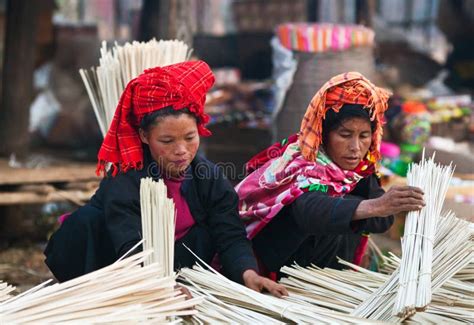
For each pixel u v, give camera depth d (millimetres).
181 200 5730
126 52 6367
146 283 4609
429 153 11164
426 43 28406
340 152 5449
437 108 14438
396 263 5758
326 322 4594
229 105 14625
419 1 28578
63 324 4254
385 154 11055
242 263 5469
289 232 5789
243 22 20297
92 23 22078
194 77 5328
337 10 20203
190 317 4805
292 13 19969
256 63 19422
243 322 4711
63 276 6020
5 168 10719
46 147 18984
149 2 15117
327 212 5191
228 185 5832
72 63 20281
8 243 11172
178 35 10969
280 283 5492
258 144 11836
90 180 10812
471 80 20891
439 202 5051
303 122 5527
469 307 4926
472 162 10672
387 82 19281
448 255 5004
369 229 5547
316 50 9766
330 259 6039
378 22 23141
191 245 5785
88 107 19734
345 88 5352
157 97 5203
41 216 12188
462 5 22547
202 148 11875
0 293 4785
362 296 5121
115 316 4332
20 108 12609
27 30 12562
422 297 4473
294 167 5578
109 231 5461
